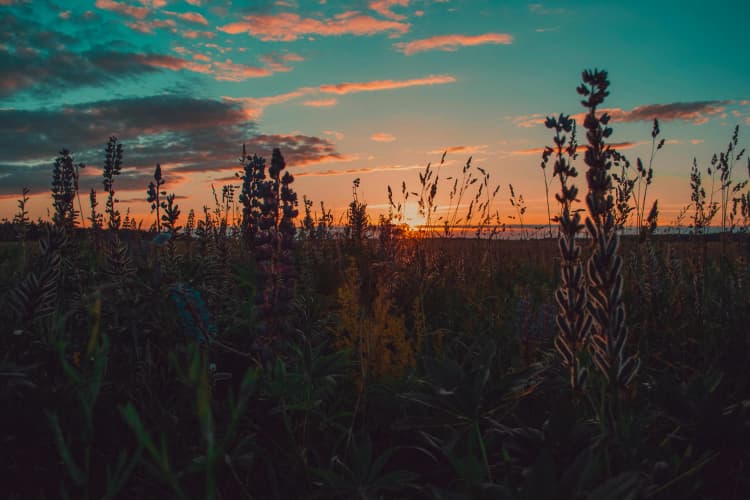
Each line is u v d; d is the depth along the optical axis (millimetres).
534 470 1279
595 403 2092
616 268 1715
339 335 3256
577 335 1930
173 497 1741
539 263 6582
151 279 2965
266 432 2459
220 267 3879
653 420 2021
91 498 1852
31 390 1998
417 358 3145
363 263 4098
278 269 2748
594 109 1835
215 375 2510
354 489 1879
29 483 1869
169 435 2020
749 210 5605
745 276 4488
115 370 2490
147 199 4711
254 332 2994
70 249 4109
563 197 2010
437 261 6121
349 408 2771
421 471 2316
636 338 3336
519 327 3240
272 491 1981
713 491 1830
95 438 2070
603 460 1710
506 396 2037
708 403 1894
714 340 3305
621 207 4629
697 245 5328
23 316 2396
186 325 2801
